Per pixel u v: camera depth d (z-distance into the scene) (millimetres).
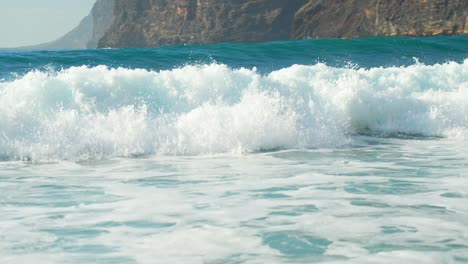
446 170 8945
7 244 5395
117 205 6855
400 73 16359
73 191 7727
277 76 14945
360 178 8328
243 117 11828
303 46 28844
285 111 12555
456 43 30516
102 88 12648
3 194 7566
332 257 4934
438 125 13891
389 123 14062
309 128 12250
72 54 24359
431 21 115688
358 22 130500
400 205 6629
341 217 6141
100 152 10844
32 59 22750
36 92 12016
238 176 8656
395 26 121250
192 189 7734
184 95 13133
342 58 28016
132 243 5387
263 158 10398
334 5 141000
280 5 179625
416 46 30188
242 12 181500
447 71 17078
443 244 5223
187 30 191625
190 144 11219
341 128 13484
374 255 4961
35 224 6062
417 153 10867
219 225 5918
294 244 5289
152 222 6074
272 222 5996
